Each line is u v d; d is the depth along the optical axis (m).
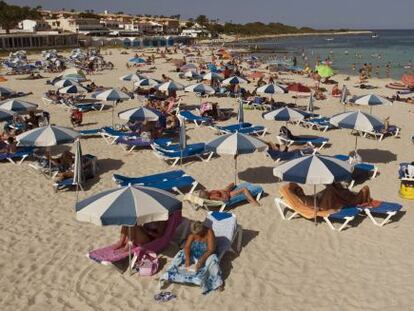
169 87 21.61
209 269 7.41
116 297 7.20
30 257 8.38
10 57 53.94
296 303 7.05
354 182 12.39
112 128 17.23
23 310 6.87
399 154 15.41
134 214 6.89
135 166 13.80
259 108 23.33
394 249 8.69
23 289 7.39
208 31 166.50
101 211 6.93
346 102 24.22
